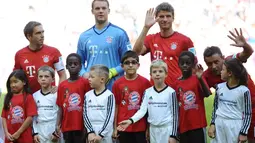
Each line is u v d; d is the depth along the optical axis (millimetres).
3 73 26453
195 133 11516
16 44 27500
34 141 12062
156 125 11484
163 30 12461
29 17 28094
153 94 11594
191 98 11508
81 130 11875
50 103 12195
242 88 11047
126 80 11875
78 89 11945
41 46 12688
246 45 11648
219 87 11352
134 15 27797
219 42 27656
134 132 11664
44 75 12141
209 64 11961
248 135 11844
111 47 12539
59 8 28109
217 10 28016
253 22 27953
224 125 11109
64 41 27688
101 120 11562
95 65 11812
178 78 11836
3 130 12477
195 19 27984
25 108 12086
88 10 28062
